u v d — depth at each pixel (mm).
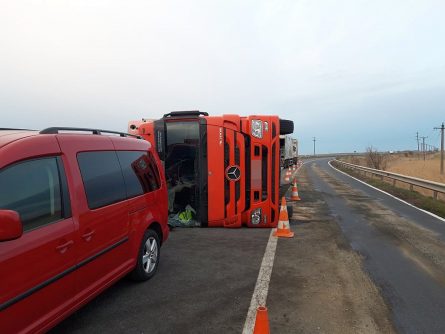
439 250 6680
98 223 3896
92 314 4066
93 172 3988
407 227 8672
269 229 8289
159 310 4156
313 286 4883
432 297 4559
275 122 8297
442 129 33281
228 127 8203
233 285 4906
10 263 2781
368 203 12719
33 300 2996
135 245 4727
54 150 3492
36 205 3164
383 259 6109
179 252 6445
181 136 8539
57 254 3270
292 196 13555
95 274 3855
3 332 2723
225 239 7363
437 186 13352
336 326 3807
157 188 5477
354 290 4762
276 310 4164
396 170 34250
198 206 8430
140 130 8586
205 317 3986
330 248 6754
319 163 60688
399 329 3760
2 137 3217
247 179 8414
